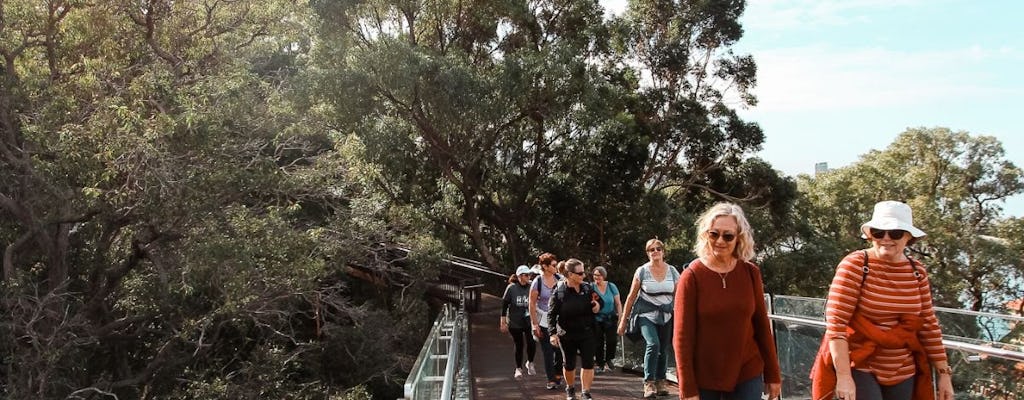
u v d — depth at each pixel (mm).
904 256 4418
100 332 17906
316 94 24922
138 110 15930
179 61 19625
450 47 30078
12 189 16922
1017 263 43656
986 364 5531
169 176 14984
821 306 9609
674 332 4523
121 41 18750
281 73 26609
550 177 32375
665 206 33719
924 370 4367
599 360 11859
